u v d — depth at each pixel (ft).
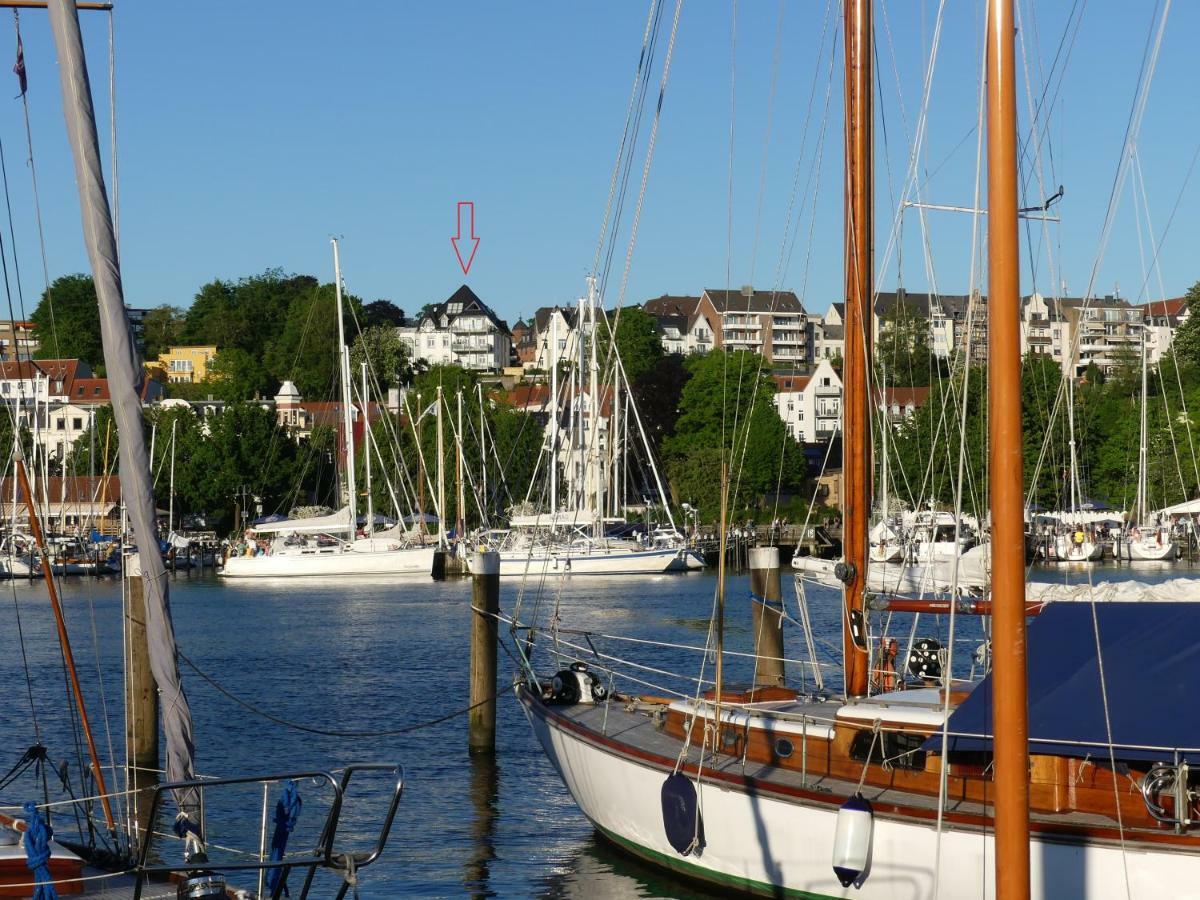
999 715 30.89
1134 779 44.16
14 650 150.51
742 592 214.69
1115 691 41.63
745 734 55.06
